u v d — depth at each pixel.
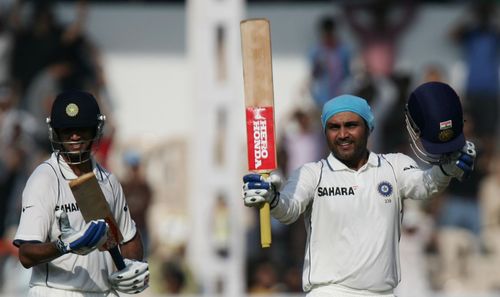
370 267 19.20
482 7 44.44
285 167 40.69
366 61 44.25
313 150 41.09
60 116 18.62
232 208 36.81
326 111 19.48
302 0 44.47
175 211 41.94
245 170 41.31
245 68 19.42
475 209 40.69
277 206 18.64
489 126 43.16
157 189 42.69
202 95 36.66
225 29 36.69
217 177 36.84
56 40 43.12
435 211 40.16
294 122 41.50
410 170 19.67
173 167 43.00
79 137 18.81
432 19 44.72
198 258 38.00
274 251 39.12
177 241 39.75
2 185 39.69
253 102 19.36
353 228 19.30
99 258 19.19
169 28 44.25
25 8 43.53
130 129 43.75
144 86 44.00
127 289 18.78
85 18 43.81
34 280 19.08
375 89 42.22
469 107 42.88
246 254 39.25
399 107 42.09
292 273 38.00
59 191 18.97
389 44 44.44
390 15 44.56
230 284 36.78
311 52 42.94
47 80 42.81
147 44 44.12
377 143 41.94
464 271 39.34
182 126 43.91
